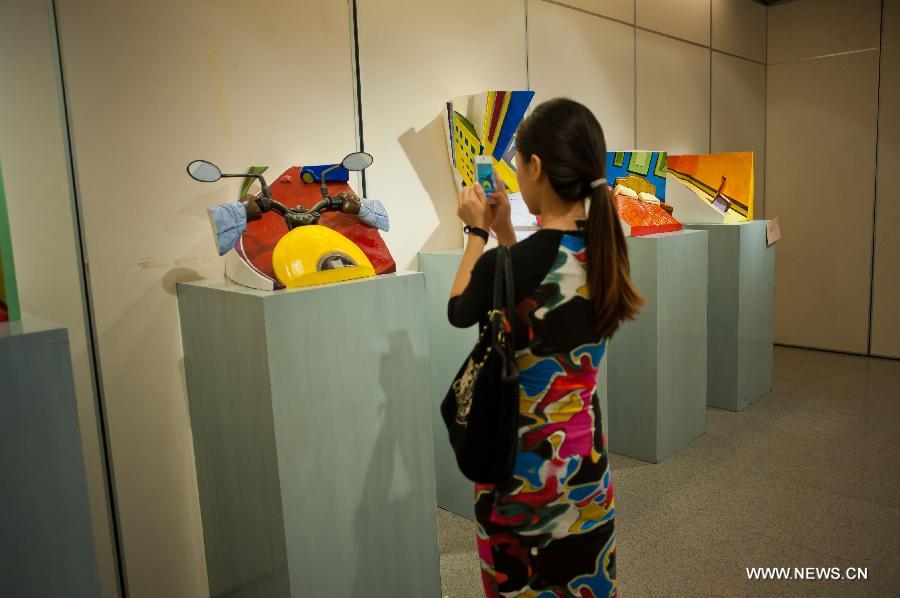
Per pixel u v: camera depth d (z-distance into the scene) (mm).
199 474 2135
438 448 2873
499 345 1186
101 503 1986
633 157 3582
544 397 1235
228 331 1797
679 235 3311
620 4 3943
